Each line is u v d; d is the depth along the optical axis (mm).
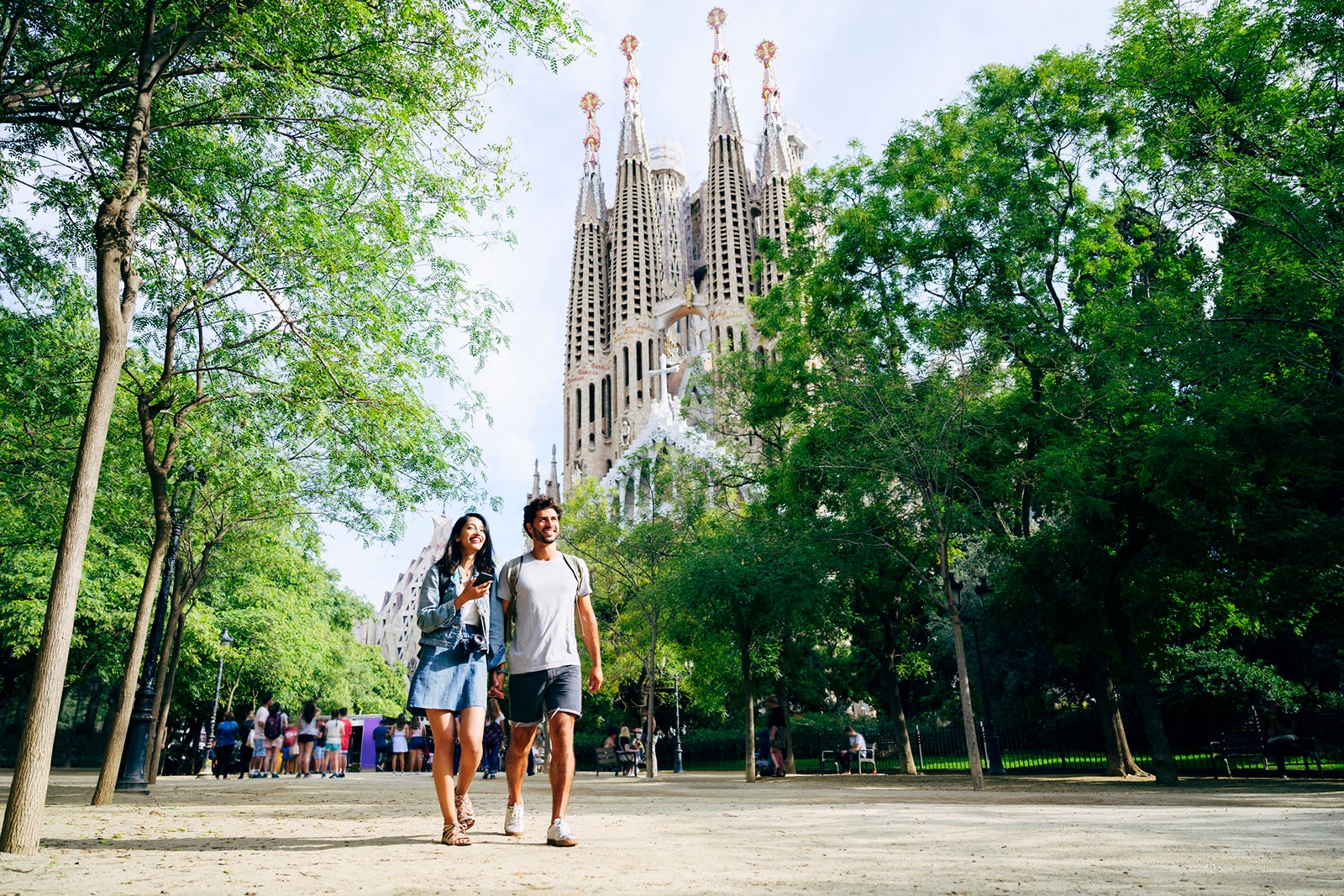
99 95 10352
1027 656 32094
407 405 11320
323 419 11594
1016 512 24141
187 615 31000
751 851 5492
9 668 35594
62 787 18125
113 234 8078
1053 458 17859
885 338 23844
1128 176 20906
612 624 40125
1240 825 7793
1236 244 17344
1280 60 17375
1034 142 22812
